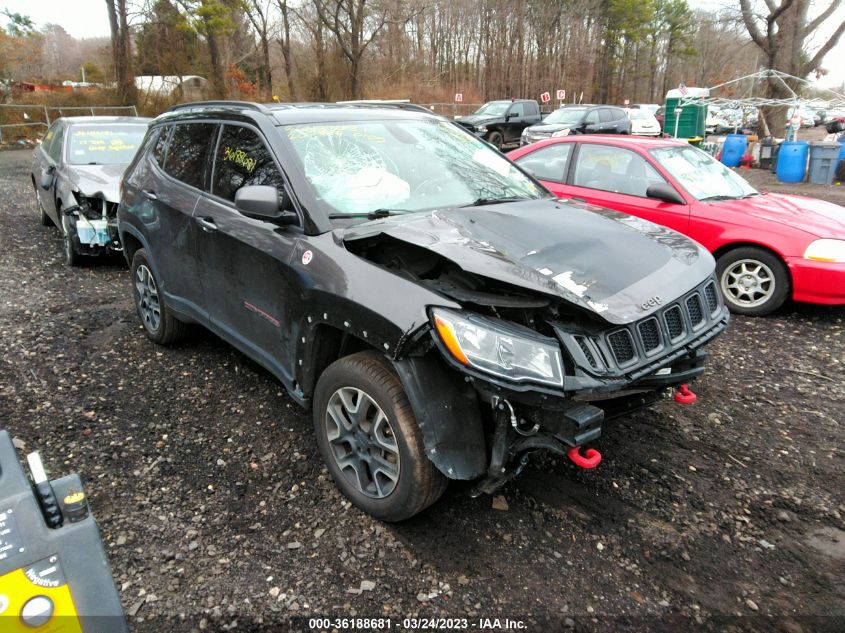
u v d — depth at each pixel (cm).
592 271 277
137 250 511
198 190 408
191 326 480
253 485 321
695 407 409
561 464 341
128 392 421
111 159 811
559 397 243
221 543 279
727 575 263
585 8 5488
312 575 261
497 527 290
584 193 677
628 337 265
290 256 315
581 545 279
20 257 781
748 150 1834
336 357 318
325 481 324
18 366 457
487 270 257
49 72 5906
